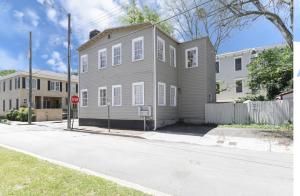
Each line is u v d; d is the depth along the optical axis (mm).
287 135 12461
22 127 21859
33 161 7059
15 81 34344
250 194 4879
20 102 32719
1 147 9945
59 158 8234
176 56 20688
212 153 9086
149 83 17062
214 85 23094
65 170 6109
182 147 10430
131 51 18328
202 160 7895
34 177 5434
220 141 11859
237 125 16641
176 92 20297
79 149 9883
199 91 19594
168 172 6477
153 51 17000
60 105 38031
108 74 19875
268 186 5340
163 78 18141
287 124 15508
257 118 16891
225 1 15312
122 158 8164
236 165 7250
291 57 19188
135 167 6996
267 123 16500
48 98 36844
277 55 21875
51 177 5465
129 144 11234
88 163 7488
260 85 23594
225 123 18016
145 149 9875
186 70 20391
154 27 17078
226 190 5113
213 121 18531
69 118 19734
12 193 4422
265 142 11148
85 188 4754
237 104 17672
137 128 17469
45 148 10203
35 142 11969
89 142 11898
